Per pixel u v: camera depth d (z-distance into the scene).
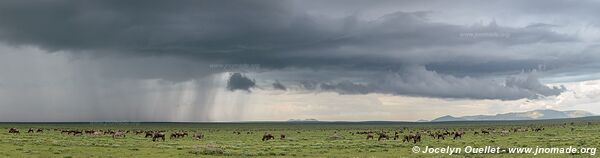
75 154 52.69
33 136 98.56
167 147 65.56
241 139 100.25
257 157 52.56
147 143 77.50
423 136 104.38
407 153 57.09
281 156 53.69
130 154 53.94
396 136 97.94
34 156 49.91
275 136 116.50
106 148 61.75
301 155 54.91
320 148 65.38
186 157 51.50
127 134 125.38
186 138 103.88
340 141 85.94
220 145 71.81
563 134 98.62
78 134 118.06
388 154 56.09
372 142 80.62
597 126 144.00
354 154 56.06
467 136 103.62
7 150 56.09
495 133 118.75
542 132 114.56
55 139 85.31
